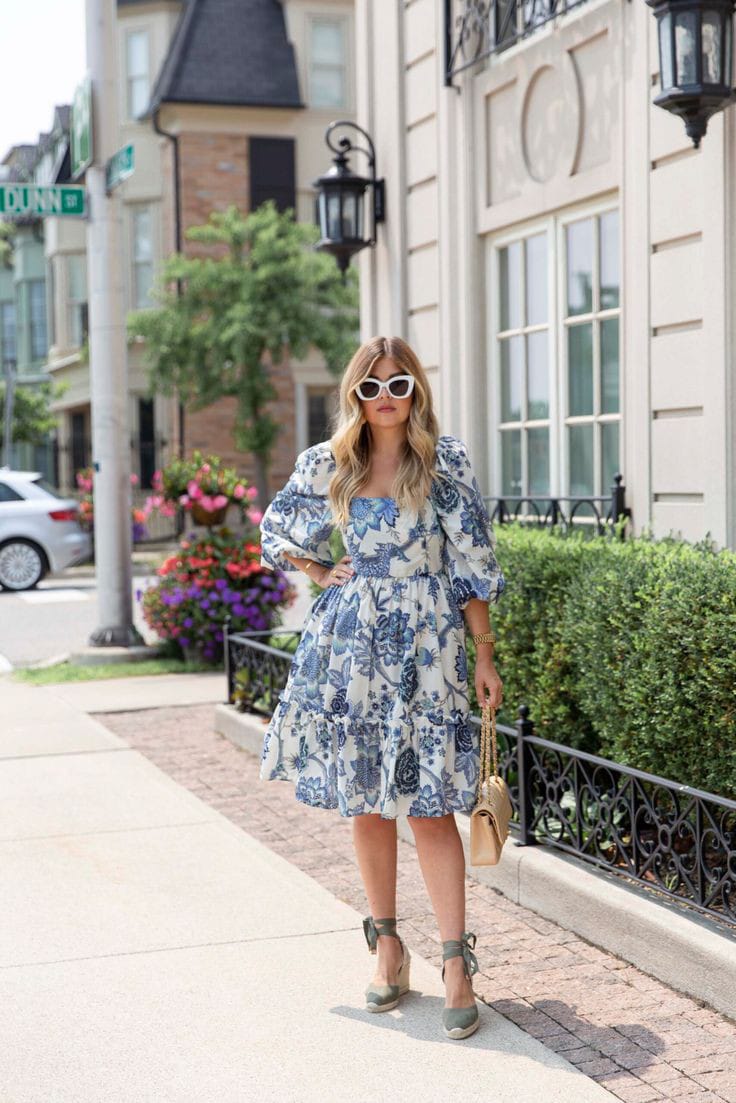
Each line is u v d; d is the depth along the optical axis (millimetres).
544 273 7379
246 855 5012
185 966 3885
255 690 7336
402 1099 3045
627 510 6348
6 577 17016
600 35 6566
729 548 5566
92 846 5148
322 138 23984
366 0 9062
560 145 6973
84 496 17469
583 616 4852
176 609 9836
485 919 4363
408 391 3449
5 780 6289
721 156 5488
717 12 5172
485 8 7641
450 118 8016
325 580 3576
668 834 4039
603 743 5137
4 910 4395
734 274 5496
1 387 26953
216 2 23969
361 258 9352
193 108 23328
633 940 3896
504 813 3477
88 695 8781
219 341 20797
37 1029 3445
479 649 3600
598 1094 3066
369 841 3625
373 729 3467
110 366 10188
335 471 3561
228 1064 3234
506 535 6047
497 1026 3461
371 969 3865
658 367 6047
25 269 35594
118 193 10078
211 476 10109
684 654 4234
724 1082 3133
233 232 21203
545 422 7402
